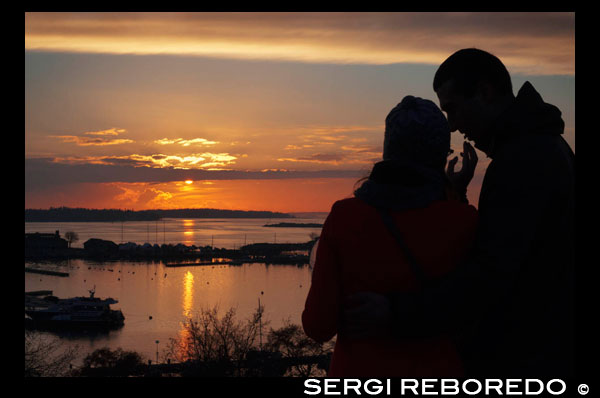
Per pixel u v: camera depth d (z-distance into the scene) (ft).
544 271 5.41
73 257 652.89
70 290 430.20
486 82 5.93
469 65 5.96
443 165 5.68
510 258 5.03
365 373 5.21
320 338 5.29
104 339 264.11
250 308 338.75
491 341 5.60
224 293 404.36
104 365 152.87
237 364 78.13
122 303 369.71
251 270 557.33
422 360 5.22
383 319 4.95
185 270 553.23
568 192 5.33
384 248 5.21
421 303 4.93
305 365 77.25
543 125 5.50
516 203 5.21
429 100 5.62
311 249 5.67
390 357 5.20
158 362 162.50
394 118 5.51
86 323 291.58
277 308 337.72
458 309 4.93
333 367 5.42
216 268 573.74
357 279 5.24
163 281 476.54
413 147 5.40
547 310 5.45
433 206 5.35
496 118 5.98
